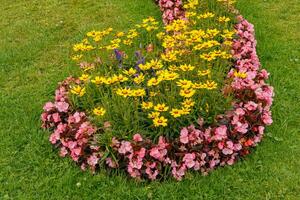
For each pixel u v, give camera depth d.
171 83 3.05
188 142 2.90
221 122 3.01
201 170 2.93
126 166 2.91
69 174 2.96
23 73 4.04
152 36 4.29
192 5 4.00
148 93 3.21
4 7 5.14
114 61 3.58
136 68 3.41
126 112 2.98
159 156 2.82
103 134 2.96
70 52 4.30
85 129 2.97
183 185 2.84
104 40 4.38
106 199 2.81
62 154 3.09
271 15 4.78
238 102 3.15
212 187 2.85
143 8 4.98
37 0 5.26
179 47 3.47
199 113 3.04
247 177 2.92
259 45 4.26
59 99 3.33
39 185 2.92
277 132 3.27
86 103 3.23
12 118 3.50
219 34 3.92
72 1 5.21
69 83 3.45
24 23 4.80
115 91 3.10
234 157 3.01
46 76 4.00
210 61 3.35
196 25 4.04
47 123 3.30
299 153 3.12
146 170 2.85
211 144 2.94
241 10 4.82
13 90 3.84
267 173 2.95
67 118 3.22
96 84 3.10
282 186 2.86
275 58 4.10
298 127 3.35
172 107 3.00
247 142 3.01
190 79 3.23
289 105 3.54
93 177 2.91
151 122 2.99
